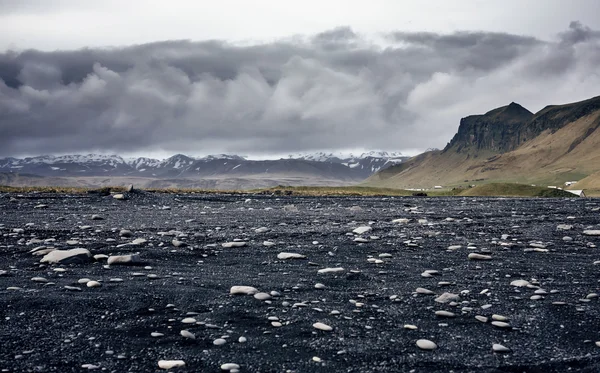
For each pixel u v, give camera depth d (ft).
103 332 31.27
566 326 34.01
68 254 52.11
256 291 40.96
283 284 44.50
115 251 58.59
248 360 27.45
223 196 193.67
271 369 26.35
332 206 145.38
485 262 56.24
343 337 31.35
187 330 31.94
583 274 50.31
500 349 29.37
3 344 28.84
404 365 27.25
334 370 26.37
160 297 39.06
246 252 60.44
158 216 103.71
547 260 57.77
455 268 52.75
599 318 35.73
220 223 91.30
